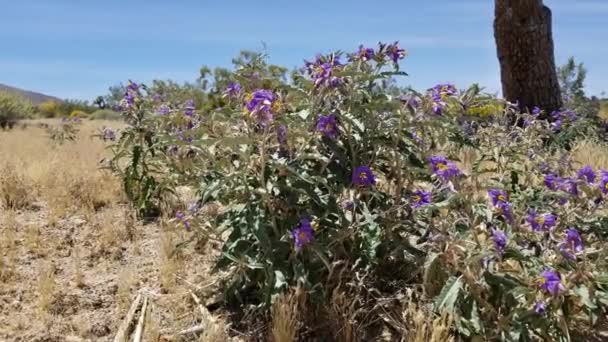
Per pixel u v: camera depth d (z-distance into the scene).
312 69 3.34
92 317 3.31
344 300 3.05
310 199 3.18
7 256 4.07
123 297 3.48
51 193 5.65
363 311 3.12
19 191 5.59
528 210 3.28
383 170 3.52
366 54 3.44
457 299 2.73
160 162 5.14
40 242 4.40
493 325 2.68
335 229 3.18
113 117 33.03
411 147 3.62
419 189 3.65
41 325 3.20
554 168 4.33
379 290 3.38
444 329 2.75
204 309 3.28
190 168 4.15
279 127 3.02
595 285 2.66
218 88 4.79
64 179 6.06
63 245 4.41
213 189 3.03
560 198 3.22
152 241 4.52
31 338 3.06
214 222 3.52
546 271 2.47
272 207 3.02
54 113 46.62
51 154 8.58
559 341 2.63
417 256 3.29
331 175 3.23
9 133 16.95
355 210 3.25
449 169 2.96
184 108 4.63
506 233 2.95
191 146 3.52
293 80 3.48
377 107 3.26
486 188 3.41
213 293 3.50
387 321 3.06
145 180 5.12
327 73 3.09
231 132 3.26
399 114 3.35
